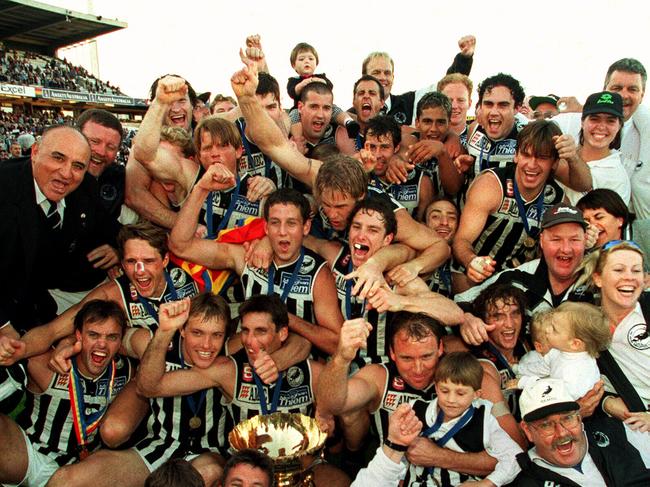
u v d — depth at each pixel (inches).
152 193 182.7
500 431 129.2
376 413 144.7
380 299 141.6
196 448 146.4
